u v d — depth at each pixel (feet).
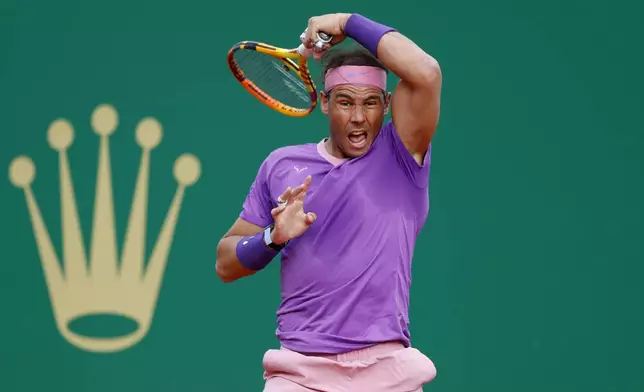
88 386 81.76
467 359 82.23
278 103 54.39
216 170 82.94
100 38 83.10
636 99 83.46
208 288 82.43
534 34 83.66
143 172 82.74
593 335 82.74
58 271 82.48
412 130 48.16
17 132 82.69
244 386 82.02
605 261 83.10
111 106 82.99
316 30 48.16
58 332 82.12
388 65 47.09
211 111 83.20
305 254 48.21
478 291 82.64
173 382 81.92
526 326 82.64
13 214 82.48
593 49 83.51
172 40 83.30
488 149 83.20
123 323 82.28
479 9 83.56
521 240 82.99
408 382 47.37
